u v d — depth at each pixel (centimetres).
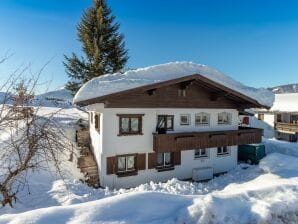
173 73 2164
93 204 644
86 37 3164
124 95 1494
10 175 884
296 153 2291
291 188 847
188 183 1525
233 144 1791
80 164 1652
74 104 1455
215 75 2414
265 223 640
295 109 3578
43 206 988
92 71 3050
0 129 827
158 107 1625
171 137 1583
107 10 3275
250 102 1795
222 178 1719
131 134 1567
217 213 639
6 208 935
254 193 777
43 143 852
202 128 1777
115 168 1530
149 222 600
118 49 3206
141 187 1406
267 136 3706
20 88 812
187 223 611
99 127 1588
